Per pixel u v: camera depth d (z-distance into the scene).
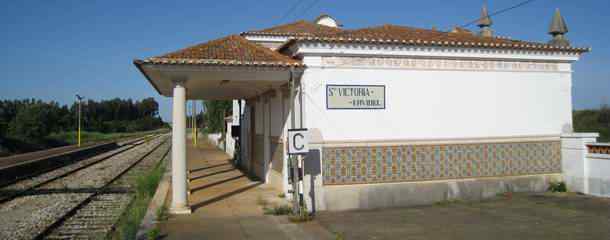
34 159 24.22
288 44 10.97
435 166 11.16
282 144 12.39
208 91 14.55
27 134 45.78
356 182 10.62
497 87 11.73
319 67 10.46
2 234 9.36
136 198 13.66
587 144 11.72
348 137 10.59
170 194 12.79
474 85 11.53
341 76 10.59
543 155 12.09
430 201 11.08
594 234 8.06
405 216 9.81
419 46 10.96
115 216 11.25
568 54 12.23
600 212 9.73
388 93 10.88
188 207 10.32
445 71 11.32
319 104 10.45
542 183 12.04
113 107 122.00
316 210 10.38
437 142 11.18
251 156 17.97
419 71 11.12
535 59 12.00
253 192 12.96
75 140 56.94
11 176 19.19
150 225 9.09
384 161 10.80
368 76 10.76
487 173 11.56
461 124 11.40
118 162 28.44
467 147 11.41
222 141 39.66
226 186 14.34
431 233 8.35
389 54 10.82
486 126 11.59
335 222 9.34
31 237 9.08
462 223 9.09
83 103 92.25
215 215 10.02
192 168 21.38
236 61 10.00
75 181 18.39
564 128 12.29
